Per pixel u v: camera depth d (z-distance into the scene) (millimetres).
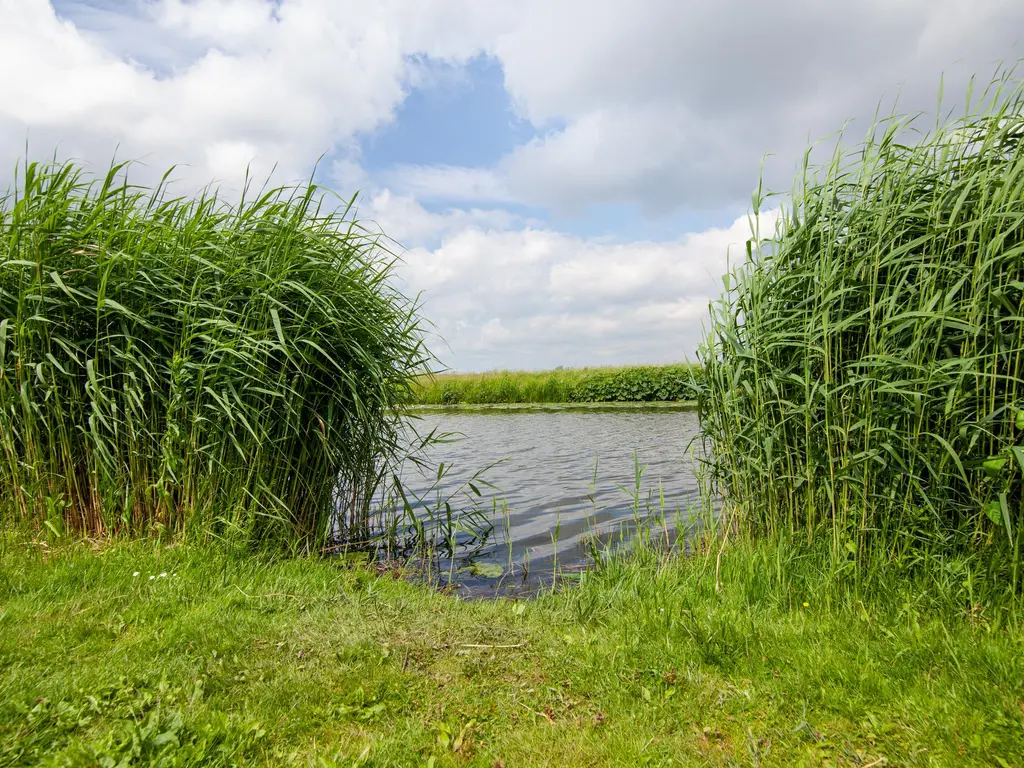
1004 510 3646
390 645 3738
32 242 5332
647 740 2822
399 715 3070
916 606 3920
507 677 3438
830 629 3828
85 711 2883
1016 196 3953
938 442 4137
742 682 3312
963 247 4312
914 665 3312
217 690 3166
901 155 4559
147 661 3379
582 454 12781
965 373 3836
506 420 20453
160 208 5766
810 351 4812
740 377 5289
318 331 5867
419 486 10125
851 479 4281
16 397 5266
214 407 5223
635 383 27797
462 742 2836
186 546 5059
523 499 9117
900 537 4273
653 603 4316
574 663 3576
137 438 5398
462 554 6621
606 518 7926
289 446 6000
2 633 3592
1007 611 3762
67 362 5387
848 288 4418
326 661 3510
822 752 2719
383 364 6680
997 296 3840
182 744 2646
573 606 4500
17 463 5184
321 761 2566
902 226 4531
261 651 3600
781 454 4961
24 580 4293
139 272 5500
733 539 5441
